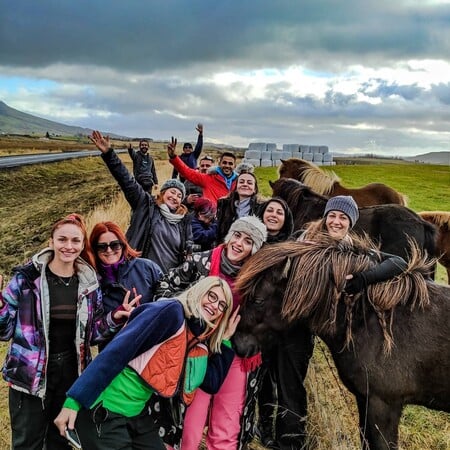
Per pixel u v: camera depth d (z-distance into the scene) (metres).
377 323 2.98
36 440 2.86
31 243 10.75
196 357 2.81
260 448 3.82
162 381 2.54
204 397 3.13
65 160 37.25
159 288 3.29
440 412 4.56
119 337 2.48
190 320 2.71
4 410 4.28
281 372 3.45
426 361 2.93
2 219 14.77
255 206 4.50
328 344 3.12
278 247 3.04
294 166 8.74
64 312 2.79
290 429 3.46
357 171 40.41
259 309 2.99
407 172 41.34
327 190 8.34
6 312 2.66
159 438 2.73
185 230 4.47
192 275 3.31
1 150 46.31
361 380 3.02
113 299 3.18
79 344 2.81
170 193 4.45
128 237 4.33
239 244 3.14
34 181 25.39
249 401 3.24
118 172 4.27
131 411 2.57
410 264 3.09
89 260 2.97
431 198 22.41
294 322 3.08
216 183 6.48
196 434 3.12
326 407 4.08
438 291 3.08
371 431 3.01
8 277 8.37
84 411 2.53
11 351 2.73
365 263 2.98
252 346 3.02
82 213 13.91
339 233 3.47
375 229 5.92
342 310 2.99
